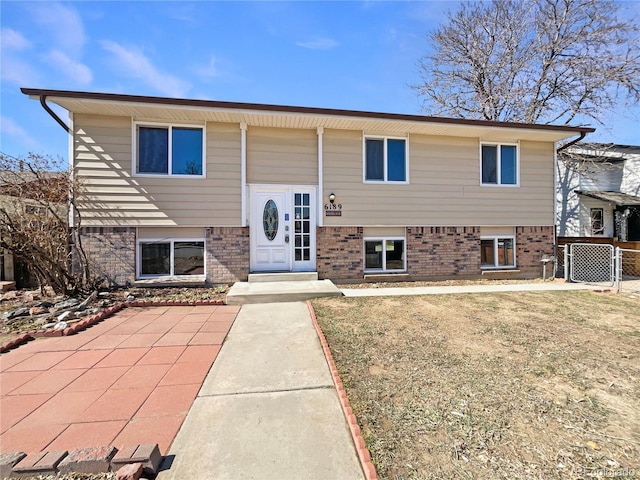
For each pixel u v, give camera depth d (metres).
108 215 7.30
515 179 9.42
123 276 7.36
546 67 14.35
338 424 2.41
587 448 2.14
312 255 8.36
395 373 3.26
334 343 4.10
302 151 8.25
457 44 15.74
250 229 8.05
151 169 7.56
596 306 6.09
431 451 2.09
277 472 1.93
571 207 14.89
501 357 3.67
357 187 8.47
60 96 6.45
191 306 6.14
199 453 2.10
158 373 3.31
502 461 2.00
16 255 6.10
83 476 1.89
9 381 3.14
